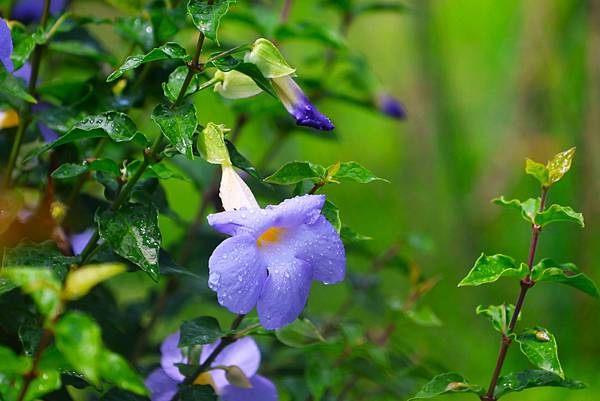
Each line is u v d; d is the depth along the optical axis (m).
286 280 0.76
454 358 1.31
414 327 1.33
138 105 0.86
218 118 1.24
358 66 1.02
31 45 0.83
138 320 0.94
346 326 0.90
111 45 1.00
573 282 0.78
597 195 1.40
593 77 1.36
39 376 0.71
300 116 0.78
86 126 0.76
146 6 0.87
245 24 0.96
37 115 0.83
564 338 1.38
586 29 1.40
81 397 0.96
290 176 0.78
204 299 0.95
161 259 0.80
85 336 0.68
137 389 0.69
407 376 0.92
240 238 0.75
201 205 0.94
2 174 0.85
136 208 0.78
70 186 0.86
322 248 0.77
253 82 0.78
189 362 0.83
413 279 0.97
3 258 0.79
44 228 0.82
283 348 0.95
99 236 0.79
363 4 1.03
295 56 1.38
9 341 0.81
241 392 0.84
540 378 0.78
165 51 0.76
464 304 1.42
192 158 0.75
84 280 0.70
